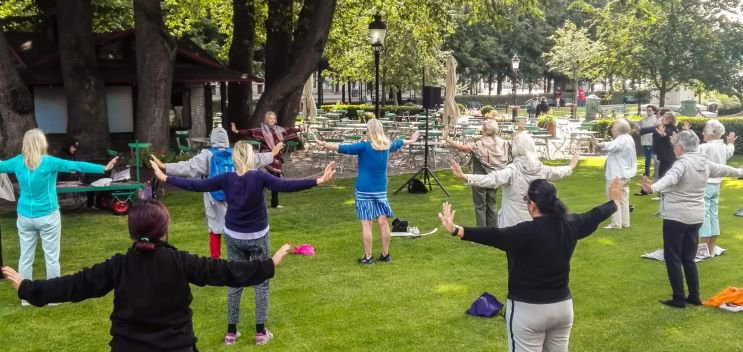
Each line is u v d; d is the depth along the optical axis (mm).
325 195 13570
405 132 23141
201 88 21406
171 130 20078
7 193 7730
